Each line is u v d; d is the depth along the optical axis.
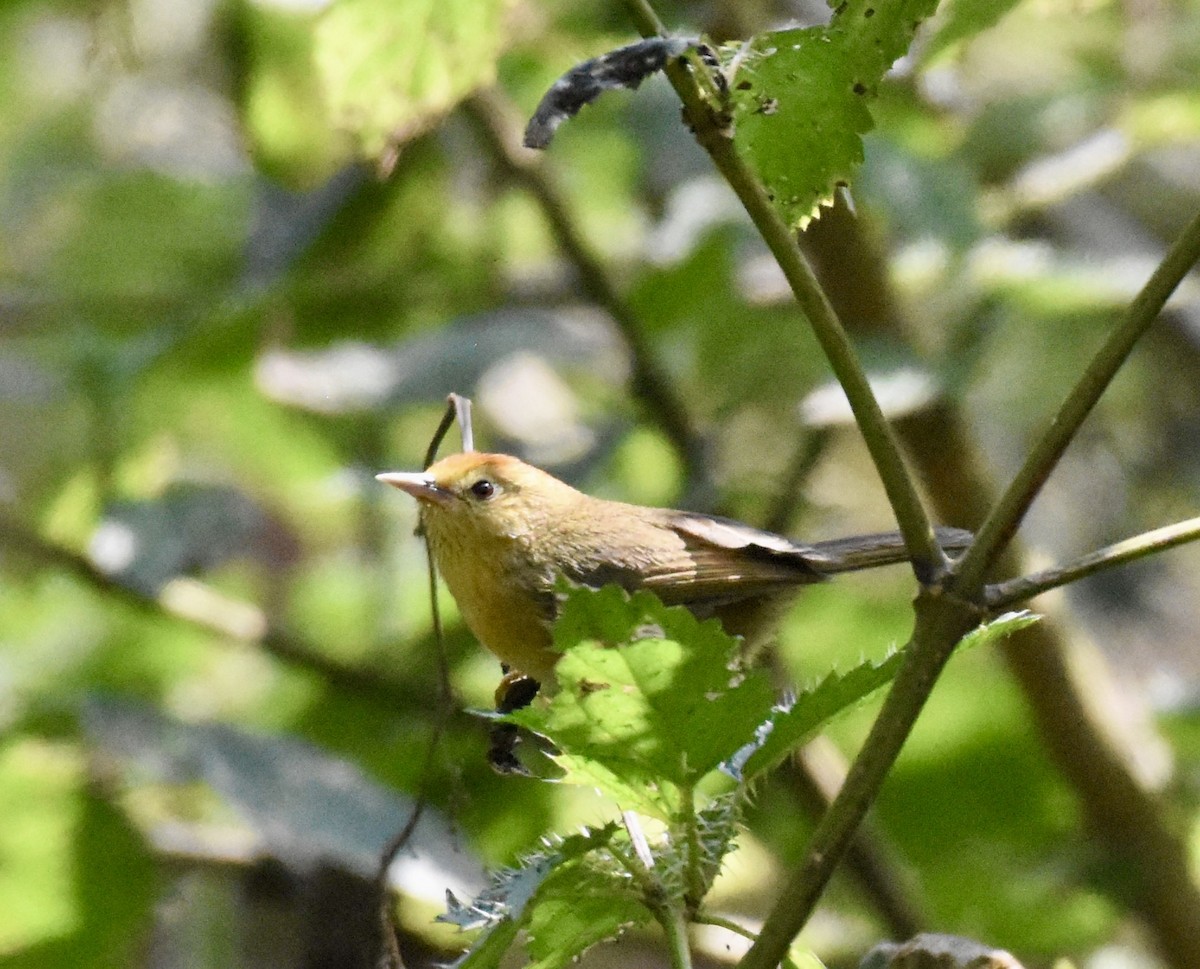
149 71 12.59
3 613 12.16
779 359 10.90
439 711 5.82
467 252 12.35
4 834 9.22
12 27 14.07
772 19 10.95
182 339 11.03
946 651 4.48
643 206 13.42
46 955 9.10
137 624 12.15
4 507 12.56
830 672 4.55
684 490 10.98
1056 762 10.65
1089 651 10.72
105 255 13.13
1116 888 10.52
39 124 14.60
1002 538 4.50
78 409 13.09
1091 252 11.64
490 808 10.24
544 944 4.77
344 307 11.98
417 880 8.44
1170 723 11.62
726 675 4.39
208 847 9.48
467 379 11.27
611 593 4.30
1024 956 10.90
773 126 5.28
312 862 8.81
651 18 4.64
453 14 5.75
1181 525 4.54
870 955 5.12
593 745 4.59
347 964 8.55
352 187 11.73
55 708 9.45
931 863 11.45
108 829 9.25
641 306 11.64
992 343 10.26
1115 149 11.30
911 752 11.74
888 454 4.55
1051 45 13.56
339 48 5.79
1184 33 12.87
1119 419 13.81
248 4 10.55
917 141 12.18
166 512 11.09
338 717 10.92
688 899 4.71
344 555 12.99
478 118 11.35
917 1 5.13
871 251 9.96
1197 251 4.39
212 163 13.59
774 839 11.33
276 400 11.44
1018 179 11.56
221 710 11.91
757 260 11.50
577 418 12.98
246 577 12.86
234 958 9.30
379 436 12.70
